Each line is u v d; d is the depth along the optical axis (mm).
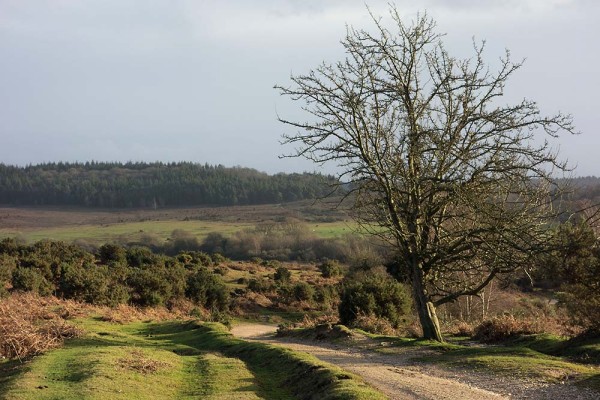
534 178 18453
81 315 29797
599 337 15953
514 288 40094
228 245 90250
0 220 142250
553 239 16422
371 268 49125
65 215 158875
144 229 122062
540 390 11156
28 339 17125
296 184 177375
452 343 20328
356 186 21234
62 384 11820
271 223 107062
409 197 20672
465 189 18422
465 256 19453
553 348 16438
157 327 28875
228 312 46094
